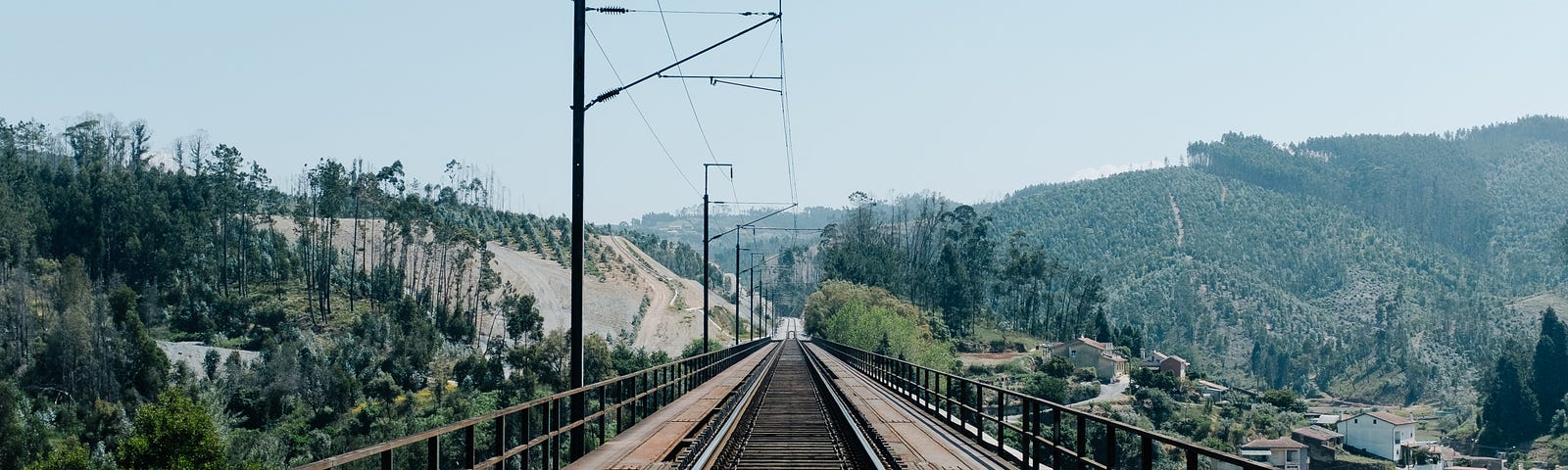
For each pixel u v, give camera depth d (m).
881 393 34.03
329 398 97.44
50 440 76.12
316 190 177.38
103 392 93.06
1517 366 134.12
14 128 180.25
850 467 16.83
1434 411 184.88
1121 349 177.00
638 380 100.81
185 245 156.62
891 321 117.94
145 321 135.38
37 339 99.00
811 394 35.81
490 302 185.25
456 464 60.97
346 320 149.12
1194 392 134.00
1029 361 154.62
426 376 116.25
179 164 191.00
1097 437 46.38
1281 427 105.75
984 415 18.81
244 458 70.50
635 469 15.20
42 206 148.62
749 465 17.08
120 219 152.12
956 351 162.25
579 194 18.86
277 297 157.62
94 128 188.25
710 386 36.97
